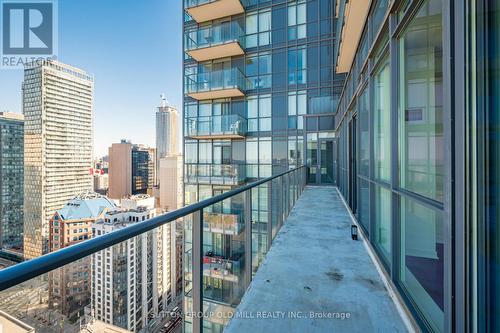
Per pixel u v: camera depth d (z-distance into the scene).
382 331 1.68
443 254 1.40
